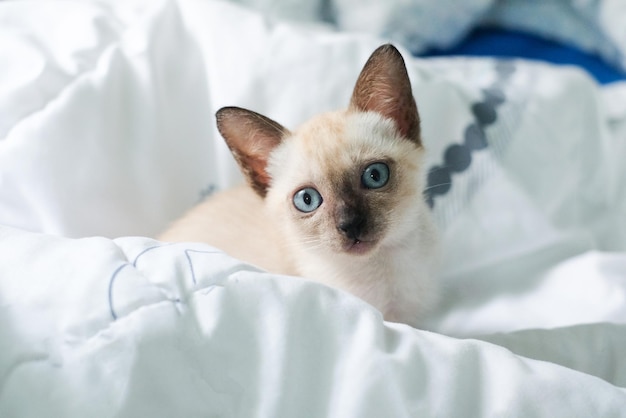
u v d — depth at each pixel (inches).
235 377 10.6
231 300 10.9
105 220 15.8
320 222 13.8
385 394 10.5
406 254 14.7
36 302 10.8
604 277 15.7
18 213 15.1
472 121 17.2
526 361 11.1
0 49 15.9
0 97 15.2
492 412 10.4
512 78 18.6
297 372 10.7
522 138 17.2
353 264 14.6
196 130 17.1
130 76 16.2
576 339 13.3
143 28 16.6
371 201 13.6
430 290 15.3
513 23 23.2
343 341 10.9
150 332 10.5
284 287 11.1
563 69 18.8
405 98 14.0
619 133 19.2
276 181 14.6
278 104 17.0
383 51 13.7
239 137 14.4
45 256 11.3
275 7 22.1
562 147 17.6
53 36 16.6
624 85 20.4
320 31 19.0
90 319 10.6
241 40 17.1
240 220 15.6
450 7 21.9
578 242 17.0
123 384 10.3
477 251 16.8
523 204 16.9
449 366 10.8
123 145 16.1
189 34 17.2
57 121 15.1
